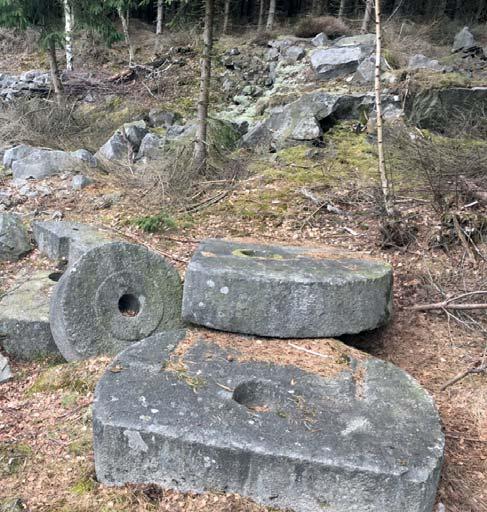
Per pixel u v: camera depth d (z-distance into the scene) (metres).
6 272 5.15
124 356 3.04
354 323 3.47
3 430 3.08
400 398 2.84
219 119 9.24
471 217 5.07
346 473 2.35
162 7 17.75
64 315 3.44
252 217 6.10
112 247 3.59
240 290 3.36
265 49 12.97
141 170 7.47
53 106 10.12
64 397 3.32
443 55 12.23
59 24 11.09
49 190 7.11
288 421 2.60
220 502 2.46
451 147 6.77
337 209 6.05
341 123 8.77
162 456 2.50
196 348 3.21
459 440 3.05
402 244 5.14
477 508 2.63
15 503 2.54
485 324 4.11
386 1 17.84
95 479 2.67
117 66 14.68
